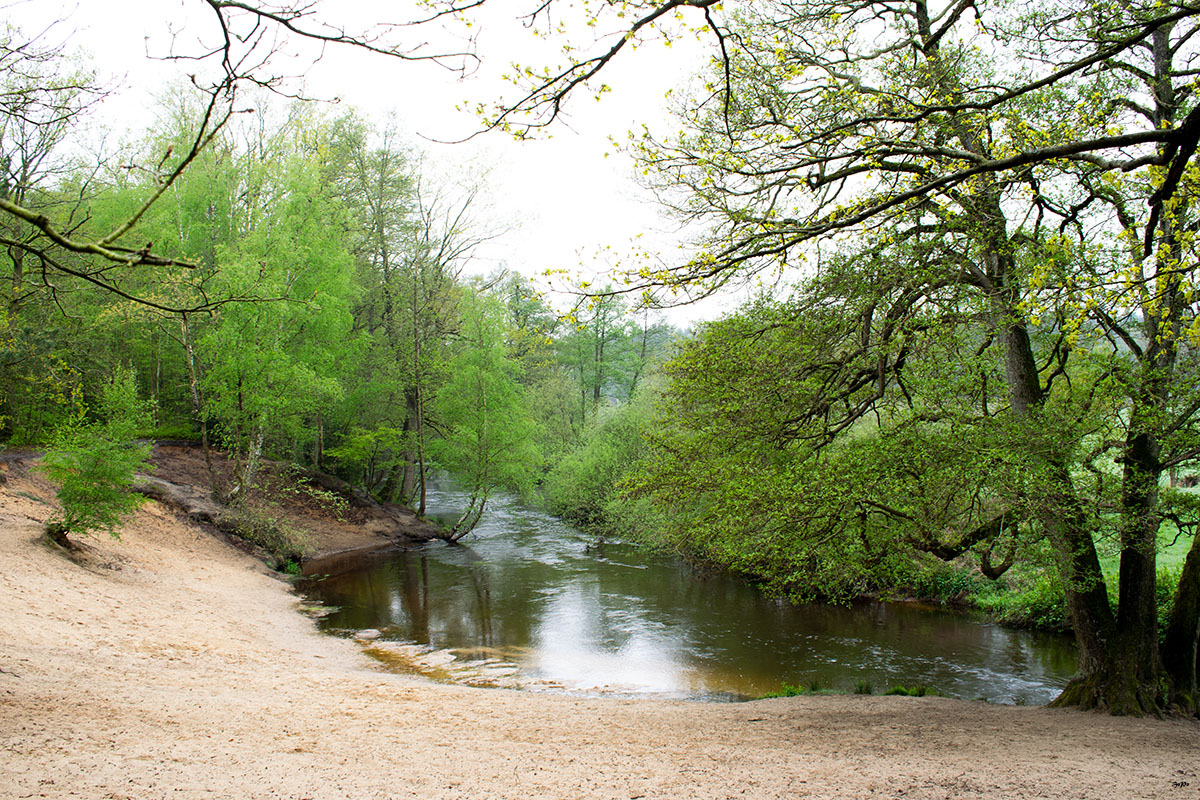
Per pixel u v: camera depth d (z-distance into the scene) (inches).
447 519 1386.6
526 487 1192.2
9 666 315.6
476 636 621.0
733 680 503.5
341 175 1264.8
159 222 896.3
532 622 669.9
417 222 1294.3
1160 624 526.9
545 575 893.8
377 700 374.3
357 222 1165.1
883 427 424.5
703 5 187.3
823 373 434.9
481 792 216.8
